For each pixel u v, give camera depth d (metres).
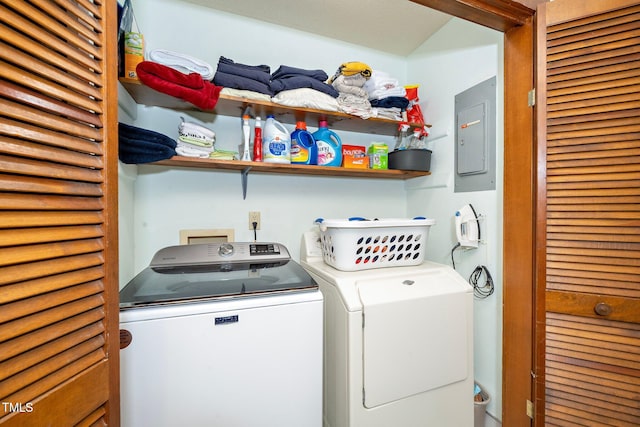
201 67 1.31
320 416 1.05
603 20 0.99
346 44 1.97
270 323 0.97
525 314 1.17
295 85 1.48
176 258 1.33
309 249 1.62
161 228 1.55
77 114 0.57
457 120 1.67
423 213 1.96
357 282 1.18
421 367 1.17
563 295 1.06
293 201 1.84
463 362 1.26
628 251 0.96
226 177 1.68
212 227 1.65
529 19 1.15
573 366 1.04
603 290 1.00
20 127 0.47
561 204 1.07
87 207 0.59
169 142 1.22
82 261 0.58
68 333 0.55
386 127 1.86
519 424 1.18
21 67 0.47
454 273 1.35
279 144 1.49
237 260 1.39
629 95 0.95
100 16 0.62
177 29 1.55
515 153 1.21
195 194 1.62
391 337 1.12
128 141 1.10
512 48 1.22
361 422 1.07
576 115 1.03
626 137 0.95
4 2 0.44
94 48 0.60
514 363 1.21
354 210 2.01
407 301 1.15
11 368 0.46
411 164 1.76
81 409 0.57
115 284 0.66
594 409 1.01
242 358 0.93
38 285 0.49
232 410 0.92
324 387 1.28
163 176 1.55
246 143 1.50
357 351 1.07
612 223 0.98
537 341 1.11
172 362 0.86
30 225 0.48
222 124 1.65
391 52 2.10
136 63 1.19
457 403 1.25
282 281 1.09
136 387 0.82
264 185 1.77
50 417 0.52
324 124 1.66
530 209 1.15
